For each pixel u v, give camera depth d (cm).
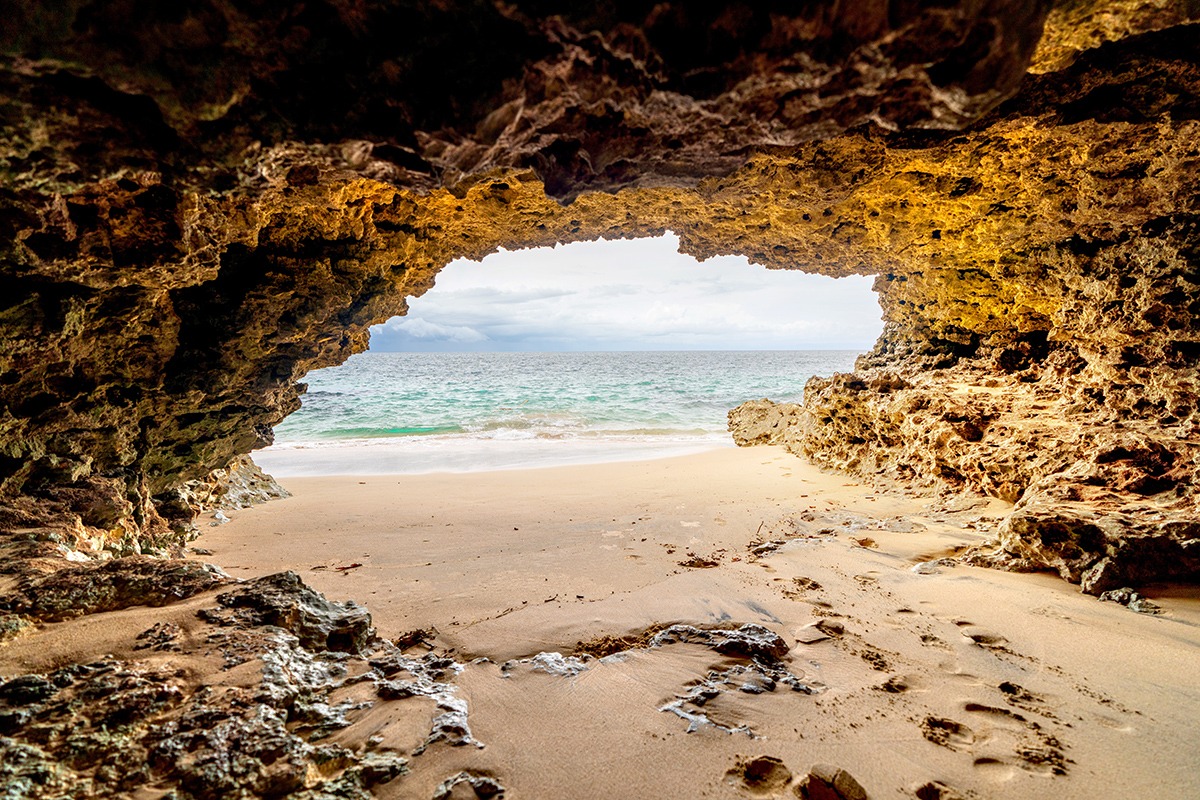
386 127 250
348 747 270
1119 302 755
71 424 512
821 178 616
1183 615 426
